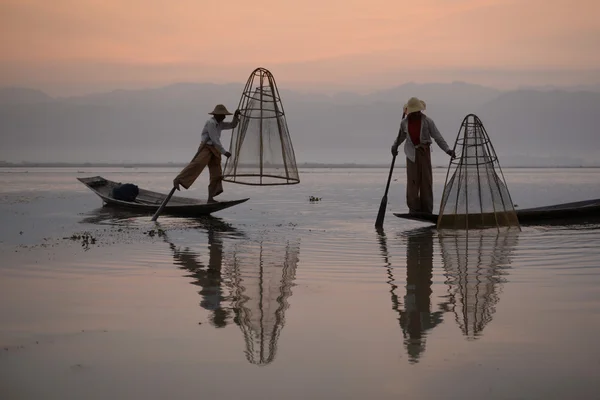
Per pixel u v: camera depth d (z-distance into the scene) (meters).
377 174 56.31
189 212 14.12
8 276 7.23
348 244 9.86
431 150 12.02
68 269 7.67
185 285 6.75
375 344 4.66
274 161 13.34
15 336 4.90
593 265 7.80
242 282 6.91
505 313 5.49
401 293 6.32
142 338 4.82
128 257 8.57
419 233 11.23
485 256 8.61
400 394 3.74
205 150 13.62
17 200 18.95
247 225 12.58
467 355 4.40
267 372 4.11
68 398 3.73
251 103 13.38
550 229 11.66
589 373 4.03
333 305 5.84
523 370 4.10
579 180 40.78
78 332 4.99
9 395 3.78
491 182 11.84
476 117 11.92
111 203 16.05
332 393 3.77
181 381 3.96
